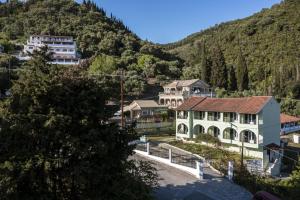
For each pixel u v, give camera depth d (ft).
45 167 45.06
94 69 273.54
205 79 304.50
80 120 50.60
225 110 161.17
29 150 47.91
